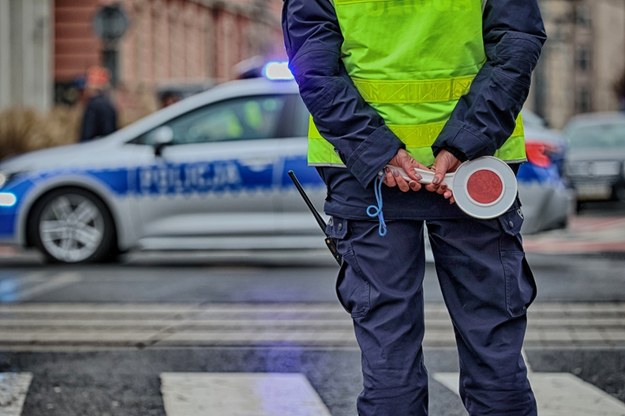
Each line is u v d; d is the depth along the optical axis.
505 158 4.54
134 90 38.25
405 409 4.41
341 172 4.52
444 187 4.36
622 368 7.61
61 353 8.27
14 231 14.02
